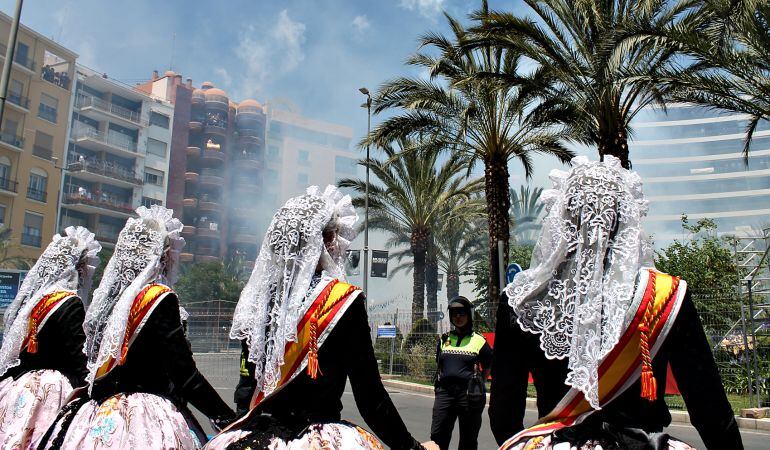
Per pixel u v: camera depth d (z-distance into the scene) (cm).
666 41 1131
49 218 4631
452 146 1778
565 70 1337
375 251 2458
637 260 191
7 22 4359
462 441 594
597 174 202
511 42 1352
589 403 186
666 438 181
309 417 218
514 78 1414
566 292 196
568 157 1736
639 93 1367
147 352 288
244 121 6469
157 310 284
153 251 314
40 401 349
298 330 222
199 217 6016
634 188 207
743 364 1182
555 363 196
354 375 224
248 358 235
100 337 310
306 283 228
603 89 1280
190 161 6047
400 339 1894
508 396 202
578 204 200
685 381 179
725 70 1130
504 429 204
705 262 1919
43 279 385
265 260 241
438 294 3894
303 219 239
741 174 10256
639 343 181
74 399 314
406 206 2592
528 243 3759
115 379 293
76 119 5003
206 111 6238
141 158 5412
